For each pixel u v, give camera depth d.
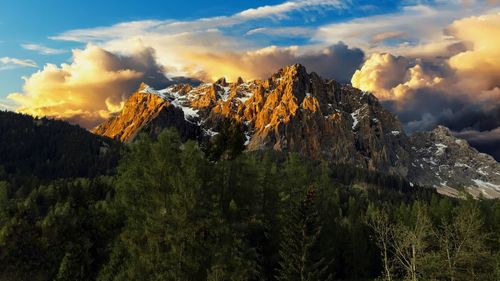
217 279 41.31
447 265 45.03
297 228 55.75
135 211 45.41
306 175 79.62
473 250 44.97
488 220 83.75
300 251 55.19
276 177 70.50
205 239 46.62
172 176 45.22
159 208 44.66
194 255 43.56
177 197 43.44
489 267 45.12
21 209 80.38
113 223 62.44
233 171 55.72
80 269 57.91
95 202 79.31
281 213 67.25
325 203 85.12
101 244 62.53
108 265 47.94
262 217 64.88
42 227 66.69
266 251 67.06
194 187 44.94
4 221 75.88
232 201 51.97
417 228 46.72
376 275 97.56
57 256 64.38
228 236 47.16
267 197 68.19
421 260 44.41
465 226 46.53
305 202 56.84
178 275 41.88
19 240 65.94
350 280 91.12
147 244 44.62
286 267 56.03
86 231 64.31
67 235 65.12
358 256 92.94
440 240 46.91
